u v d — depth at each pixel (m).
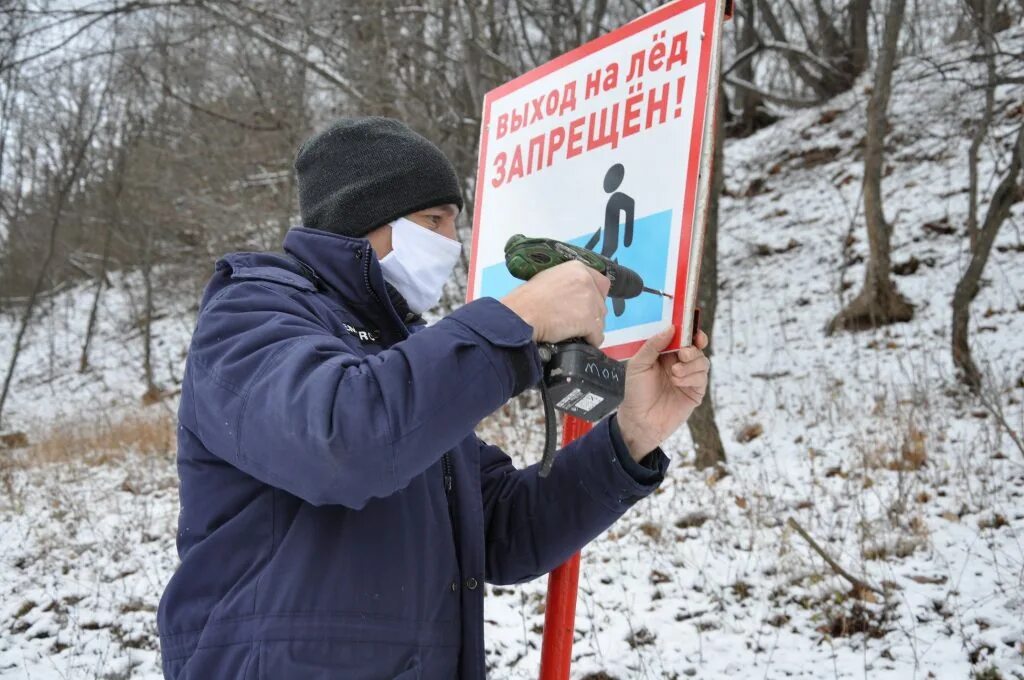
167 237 18.30
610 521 1.76
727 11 1.74
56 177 23.05
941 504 5.50
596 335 1.44
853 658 4.00
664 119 1.77
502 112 2.15
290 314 1.41
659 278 1.71
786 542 5.02
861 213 14.06
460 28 10.56
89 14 10.35
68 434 12.02
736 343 11.65
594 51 1.95
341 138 1.67
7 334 25.67
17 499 8.00
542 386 1.41
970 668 3.79
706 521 5.70
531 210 2.03
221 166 12.80
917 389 7.88
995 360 8.88
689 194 1.69
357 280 1.58
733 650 4.19
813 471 6.28
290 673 1.28
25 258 26.70
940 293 11.09
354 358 1.29
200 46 12.90
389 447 1.19
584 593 4.89
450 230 1.75
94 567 5.94
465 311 1.32
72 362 22.77
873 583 4.56
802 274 13.41
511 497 1.81
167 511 7.09
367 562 1.36
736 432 8.00
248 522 1.37
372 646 1.34
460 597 1.52
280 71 12.20
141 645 4.87
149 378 17.59
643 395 1.70
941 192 13.34
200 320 1.43
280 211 12.20
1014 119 13.36
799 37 20.19
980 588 4.42
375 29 11.21
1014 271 11.02
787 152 16.84
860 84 17.23
